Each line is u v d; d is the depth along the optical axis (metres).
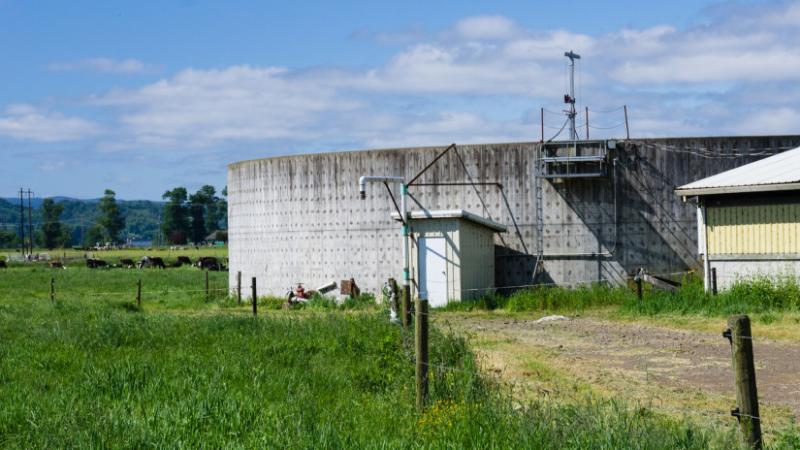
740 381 7.79
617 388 12.41
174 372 13.21
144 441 9.23
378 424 10.01
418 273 26.80
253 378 12.73
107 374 12.88
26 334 18.62
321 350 15.74
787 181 20.80
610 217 27.22
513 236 27.80
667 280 26.83
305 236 30.38
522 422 8.92
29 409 10.90
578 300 24.55
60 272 64.88
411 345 13.42
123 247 172.50
